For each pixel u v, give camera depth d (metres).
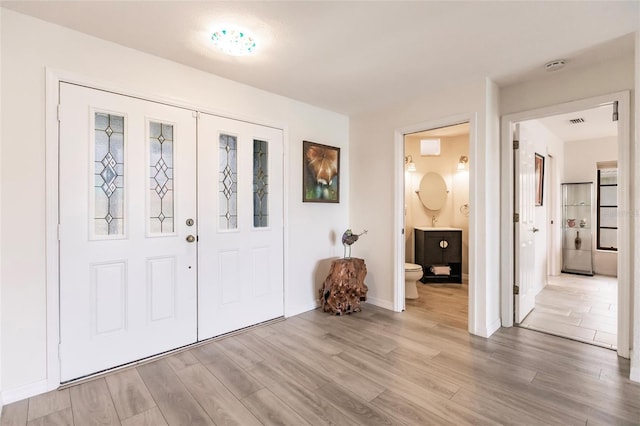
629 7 1.76
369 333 2.83
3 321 1.79
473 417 1.68
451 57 2.37
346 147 3.92
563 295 4.05
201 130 2.60
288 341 2.65
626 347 2.34
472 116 2.82
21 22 1.83
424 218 5.17
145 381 2.04
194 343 2.58
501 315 3.03
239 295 2.88
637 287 2.00
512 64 2.49
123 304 2.22
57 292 1.96
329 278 3.43
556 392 1.90
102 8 1.77
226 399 1.85
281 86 2.94
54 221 1.94
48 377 1.92
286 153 3.23
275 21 1.90
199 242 2.60
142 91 2.29
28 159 1.86
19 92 1.83
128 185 2.24
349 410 1.74
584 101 2.53
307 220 3.47
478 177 2.78
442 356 2.38
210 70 2.59
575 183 5.39
